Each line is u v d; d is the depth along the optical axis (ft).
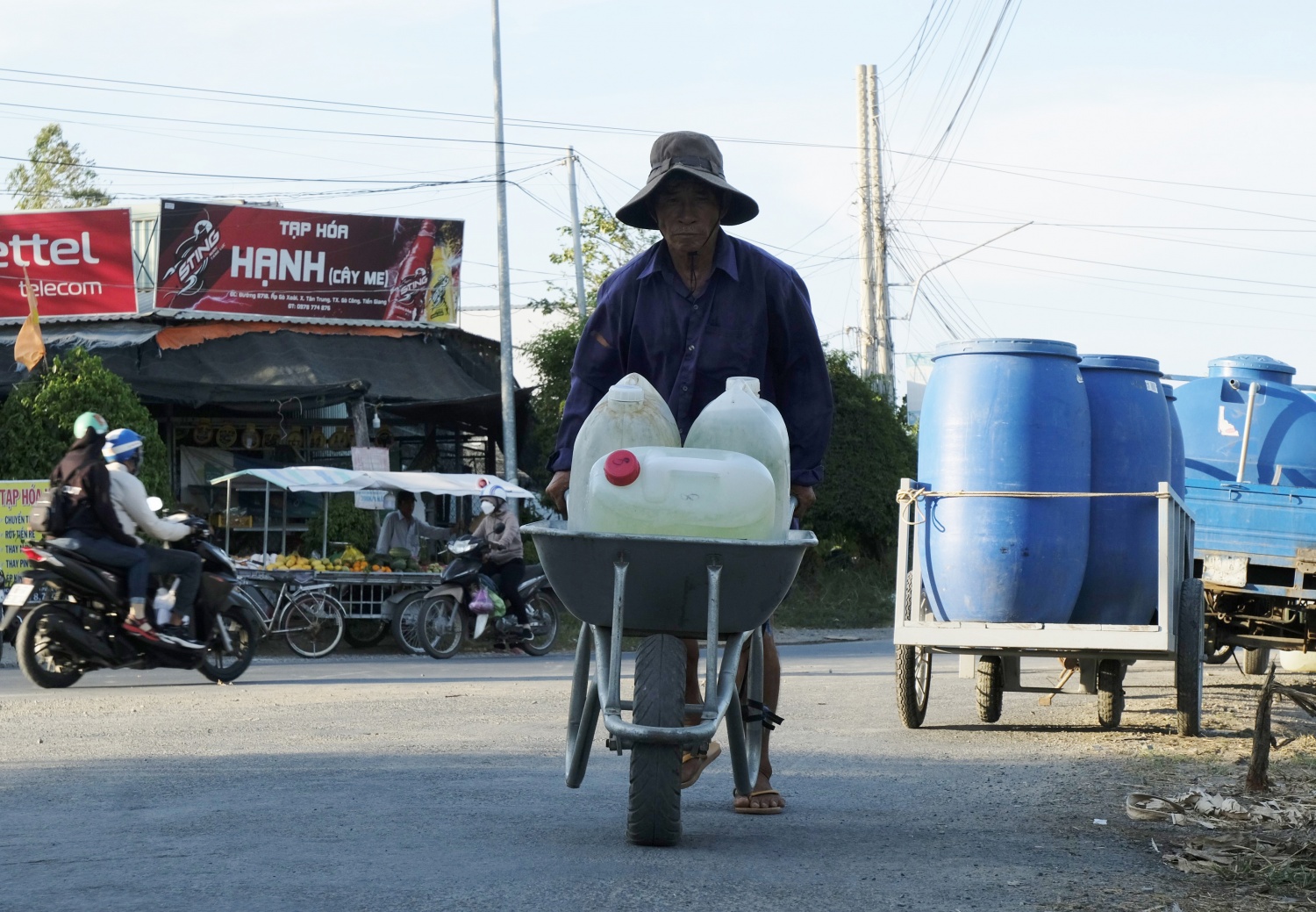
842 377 86.94
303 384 65.92
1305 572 34.40
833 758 22.66
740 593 14.17
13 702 30.58
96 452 33.76
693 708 14.35
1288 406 38.04
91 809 16.84
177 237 71.10
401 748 22.98
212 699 31.71
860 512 86.12
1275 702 34.12
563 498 16.67
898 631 27.27
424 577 50.29
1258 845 15.15
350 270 74.49
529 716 28.19
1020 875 13.62
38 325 60.49
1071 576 26.94
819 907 12.14
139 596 33.53
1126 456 27.32
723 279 16.26
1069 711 32.22
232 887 12.57
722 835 15.56
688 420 16.20
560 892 12.46
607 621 14.53
